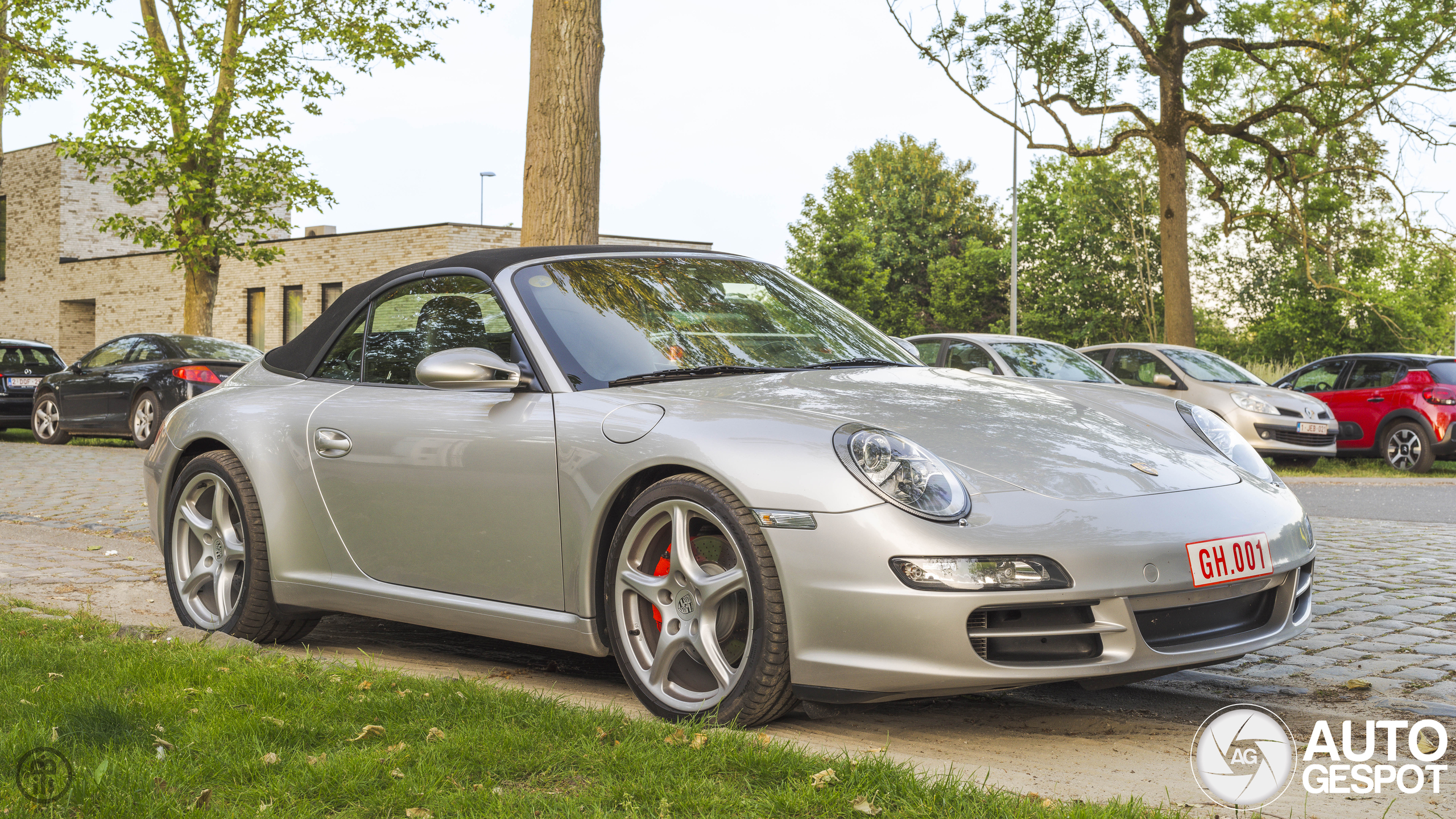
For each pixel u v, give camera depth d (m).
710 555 3.17
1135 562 2.88
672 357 3.61
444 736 2.77
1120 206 51.03
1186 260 19.94
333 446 3.98
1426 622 4.81
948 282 61.47
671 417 3.22
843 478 2.92
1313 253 23.28
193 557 4.54
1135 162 47.94
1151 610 2.94
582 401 3.42
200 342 14.88
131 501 8.70
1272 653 4.26
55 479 10.36
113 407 14.66
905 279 68.38
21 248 37.56
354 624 4.83
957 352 11.41
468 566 3.61
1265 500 3.29
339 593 3.96
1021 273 55.50
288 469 4.12
